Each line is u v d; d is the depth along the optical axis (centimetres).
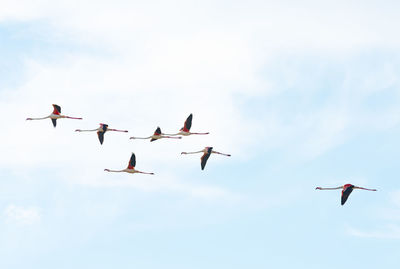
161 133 11069
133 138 11112
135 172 10731
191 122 11038
